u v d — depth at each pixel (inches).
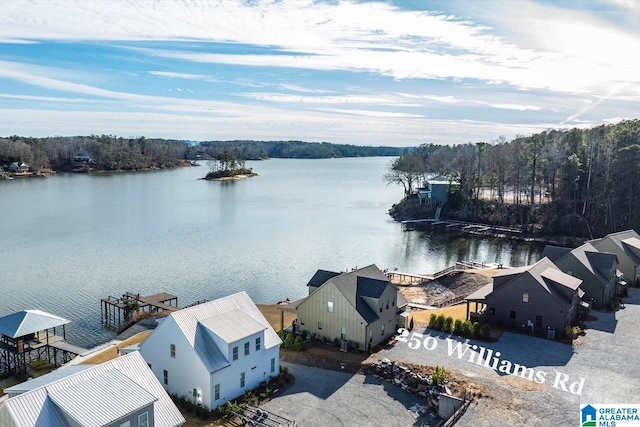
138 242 3304.6
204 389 1138.0
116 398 884.6
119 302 2060.8
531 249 3388.3
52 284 2395.4
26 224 3846.0
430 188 4606.3
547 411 1104.8
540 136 4980.3
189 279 2514.8
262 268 2736.2
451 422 1056.8
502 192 4453.7
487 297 1689.2
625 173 3545.8
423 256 3144.7
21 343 1562.5
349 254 3122.5
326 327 1541.6
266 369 1290.6
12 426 806.5
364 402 1189.7
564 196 3865.7
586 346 1497.3
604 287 1868.8
